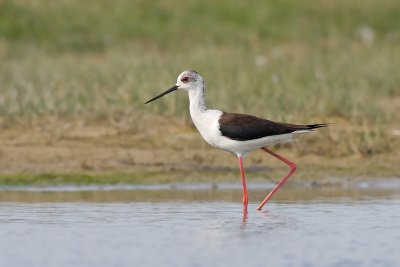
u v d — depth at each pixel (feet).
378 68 69.56
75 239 32.83
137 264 29.04
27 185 46.06
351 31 93.76
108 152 50.70
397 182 47.80
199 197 42.93
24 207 39.50
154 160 49.90
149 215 37.76
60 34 89.56
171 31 91.81
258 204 40.96
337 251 31.09
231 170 49.14
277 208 39.83
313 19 96.43
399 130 54.80
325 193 44.47
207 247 31.63
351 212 38.70
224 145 40.37
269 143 40.22
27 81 63.46
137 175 47.98
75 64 73.20
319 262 29.53
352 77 65.92
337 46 82.74
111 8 95.61
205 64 70.79
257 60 71.56
